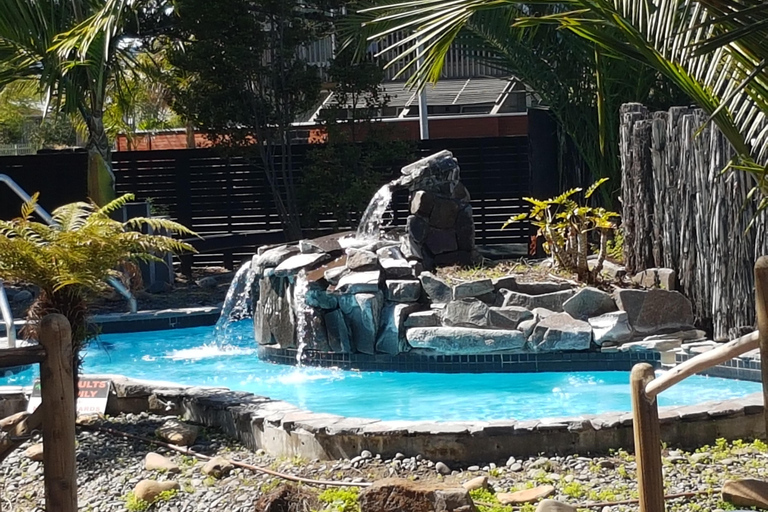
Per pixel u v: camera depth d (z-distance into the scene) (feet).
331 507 16.25
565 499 16.24
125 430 22.11
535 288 29.17
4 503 18.35
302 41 48.55
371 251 31.58
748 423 19.30
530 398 24.94
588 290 28.43
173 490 18.06
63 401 11.77
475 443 18.70
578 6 15.24
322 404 25.30
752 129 14.78
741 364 25.73
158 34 50.24
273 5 46.96
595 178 42.16
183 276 50.03
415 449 18.84
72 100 41.34
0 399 23.27
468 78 78.54
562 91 42.37
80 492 18.63
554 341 27.66
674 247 28.99
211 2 46.65
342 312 29.76
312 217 50.19
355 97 49.62
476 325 28.40
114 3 37.99
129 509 17.53
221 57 47.24
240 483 18.20
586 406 23.84
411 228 32.96
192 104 47.93
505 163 52.60
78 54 39.58
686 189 28.30
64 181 52.39
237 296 35.76
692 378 26.43
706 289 27.86
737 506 15.40
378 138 49.55
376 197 34.68
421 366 28.84
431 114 75.05
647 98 41.06
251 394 23.16
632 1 14.21
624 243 31.17
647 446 12.26
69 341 11.85
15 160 52.19
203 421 22.56
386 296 29.63
